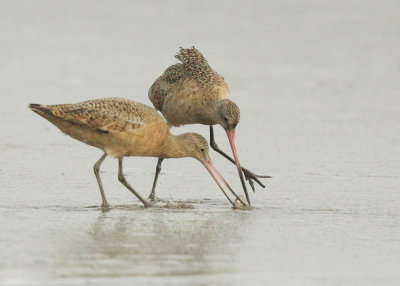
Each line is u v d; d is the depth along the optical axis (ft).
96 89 73.41
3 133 59.31
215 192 45.52
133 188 43.24
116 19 107.96
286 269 30.17
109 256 31.22
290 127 62.90
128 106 42.68
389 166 51.21
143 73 81.00
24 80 77.05
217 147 52.11
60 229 35.55
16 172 48.19
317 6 114.62
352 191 44.93
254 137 60.03
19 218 37.50
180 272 29.43
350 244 33.86
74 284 27.71
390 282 28.91
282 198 43.50
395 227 36.94
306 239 34.58
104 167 51.03
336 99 72.74
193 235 35.01
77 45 93.66
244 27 103.60
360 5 115.14
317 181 47.50
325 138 59.31
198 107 49.44
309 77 81.25
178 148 44.45
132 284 27.91
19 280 28.02
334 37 98.78
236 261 31.01
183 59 51.34
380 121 64.69
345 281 28.96
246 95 73.67
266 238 34.68
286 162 52.65
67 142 57.57
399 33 100.07
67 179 47.11
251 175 46.19
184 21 106.83
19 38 96.12
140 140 42.70
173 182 47.83
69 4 115.85
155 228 36.29
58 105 41.81
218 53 90.38
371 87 77.51
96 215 38.86
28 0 117.39
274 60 88.33
